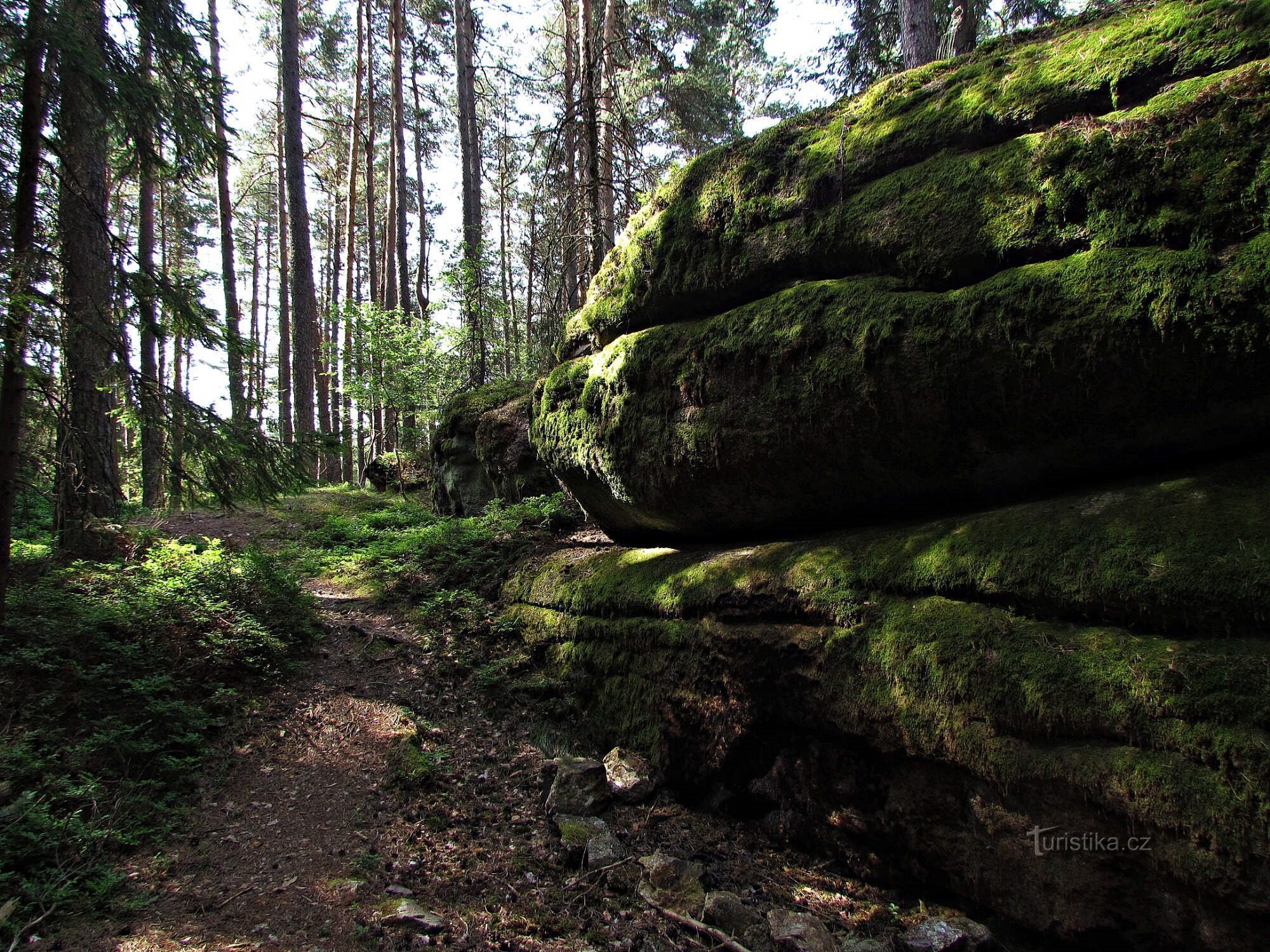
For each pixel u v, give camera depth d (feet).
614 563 20.84
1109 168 10.79
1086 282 10.89
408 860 12.84
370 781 15.46
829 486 15.30
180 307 18.86
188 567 22.88
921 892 12.28
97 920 10.47
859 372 13.44
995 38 13.74
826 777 13.47
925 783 11.87
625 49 39.40
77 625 17.75
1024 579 11.27
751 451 15.66
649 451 18.08
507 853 13.35
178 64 20.03
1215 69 10.53
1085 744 9.87
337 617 24.95
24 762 13.37
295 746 16.76
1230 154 9.80
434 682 20.47
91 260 22.76
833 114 15.49
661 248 18.33
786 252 15.46
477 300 49.42
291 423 72.02
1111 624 10.41
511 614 23.15
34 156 17.02
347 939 10.50
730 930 11.46
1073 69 11.93
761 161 16.16
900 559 13.25
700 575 16.89
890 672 12.20
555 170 39.27
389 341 50.14
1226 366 9.89
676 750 16.12
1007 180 12.10
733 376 15.90
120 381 18.84
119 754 14.56
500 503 30.68
